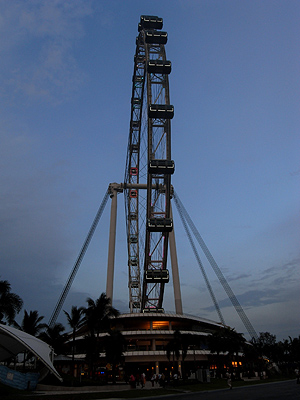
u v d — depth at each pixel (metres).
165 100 90.12
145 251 97.31
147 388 49.09
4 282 43.44
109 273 109.31
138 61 102.94
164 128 89.12
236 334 75.50
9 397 29.42
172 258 112.38
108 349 58.88
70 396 31.92
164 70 90.12
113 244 113.69
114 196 121.75
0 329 38.53
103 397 31.91
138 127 116.00
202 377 60.62
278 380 67.75
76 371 74.50
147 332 87.06
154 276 91.31
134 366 85.12
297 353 123.06
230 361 74.31
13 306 43.12
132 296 121.75
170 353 80.75
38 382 43.09
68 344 82.31
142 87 105.38
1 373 38.44
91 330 58.28
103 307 58.19
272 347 118.50
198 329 101.00
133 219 126.88
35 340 42.50
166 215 91.00
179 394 36.09
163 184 94.12
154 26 97.75
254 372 89.19
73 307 59.81
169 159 87.19
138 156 122.25
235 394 31.89
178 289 107.94
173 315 95.06
